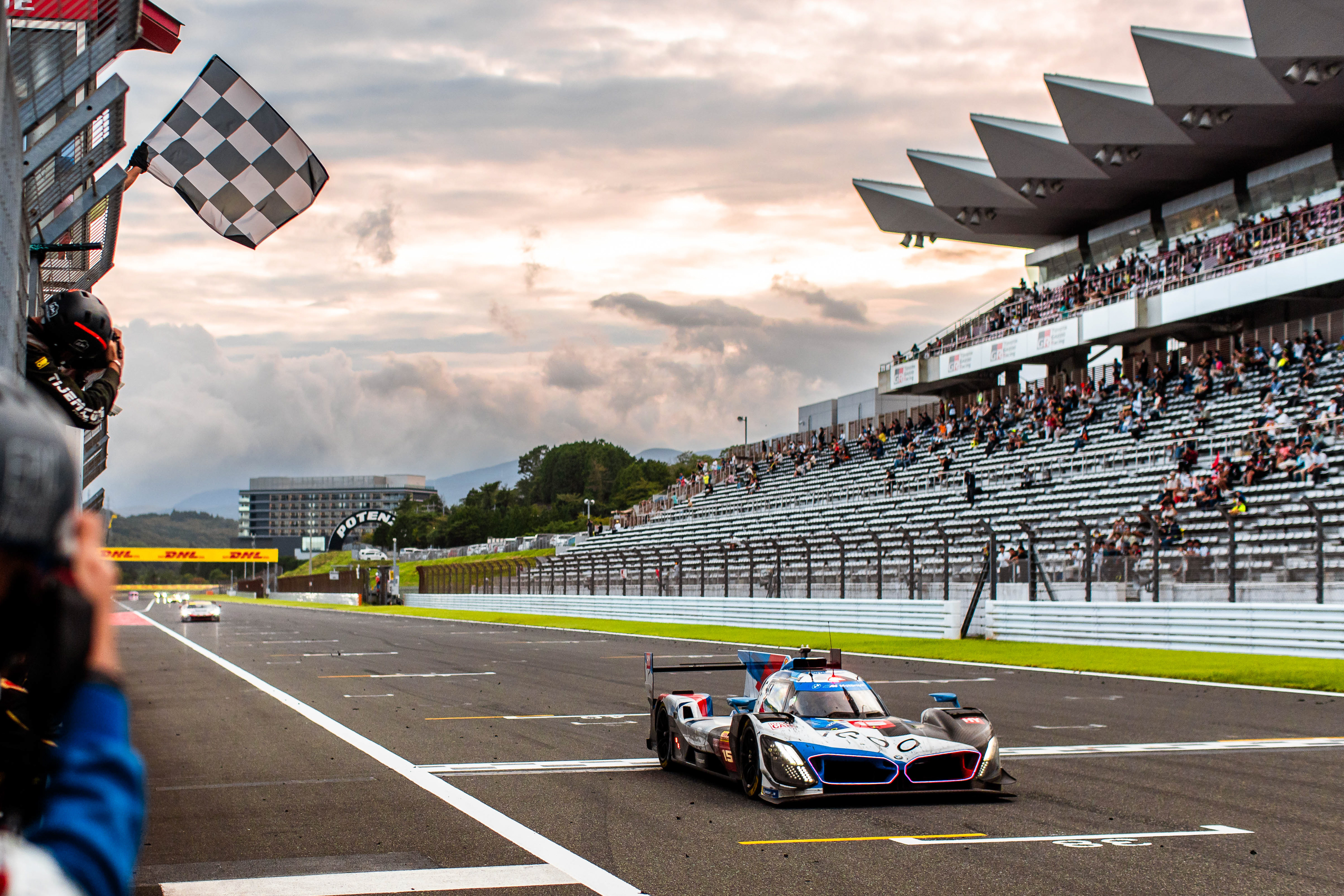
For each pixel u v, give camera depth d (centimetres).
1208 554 2278
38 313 1046
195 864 716
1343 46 3183
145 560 11588
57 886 106
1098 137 3906
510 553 8662
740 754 955
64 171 1083
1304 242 3450
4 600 115
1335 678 1753
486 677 2117
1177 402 3591
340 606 8738
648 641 3275
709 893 633
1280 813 841
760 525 4941
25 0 907
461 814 873
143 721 1475
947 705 1005
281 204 1020
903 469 4603
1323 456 2748
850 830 796
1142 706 1517
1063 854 716
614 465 18925
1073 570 2592
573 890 646
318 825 835
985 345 4778
